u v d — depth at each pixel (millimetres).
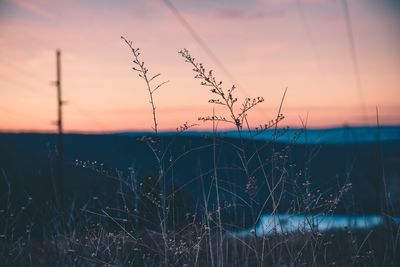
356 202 4793
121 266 4281
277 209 4449
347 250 4723
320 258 4551
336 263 4527
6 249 4750
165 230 4273
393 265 4605
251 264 4469
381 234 4957
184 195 4547
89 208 4922
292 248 4379
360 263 4699
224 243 4617
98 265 4512
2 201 5121
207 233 4359
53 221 4891
